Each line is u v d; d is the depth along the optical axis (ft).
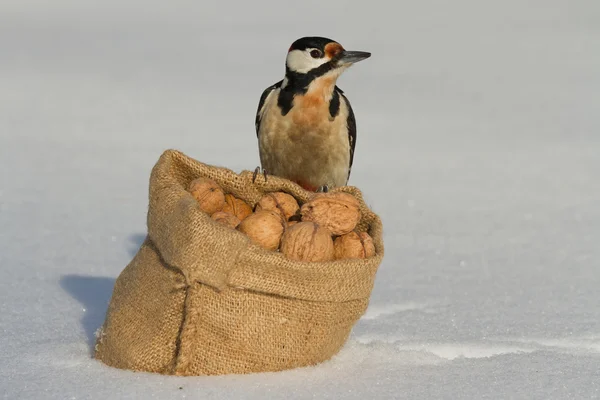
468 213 53.78
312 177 35.45
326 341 24.26
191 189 26.08
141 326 24.18
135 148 71.92
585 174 67.21
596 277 38.91
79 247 41.98
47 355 25.26
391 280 37.76
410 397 22.02
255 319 23.43
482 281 37.83
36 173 60.80
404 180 64.03
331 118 34.65
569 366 24.91
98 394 21.76
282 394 21.95
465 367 24.57
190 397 21.61
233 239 22.65
